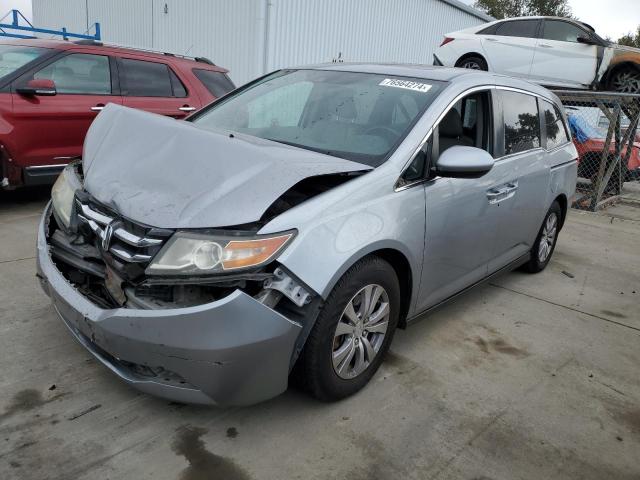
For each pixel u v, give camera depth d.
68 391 2.64
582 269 5.52
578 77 9.38
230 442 2.40
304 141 3.12
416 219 2.84
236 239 2.16
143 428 2.44
